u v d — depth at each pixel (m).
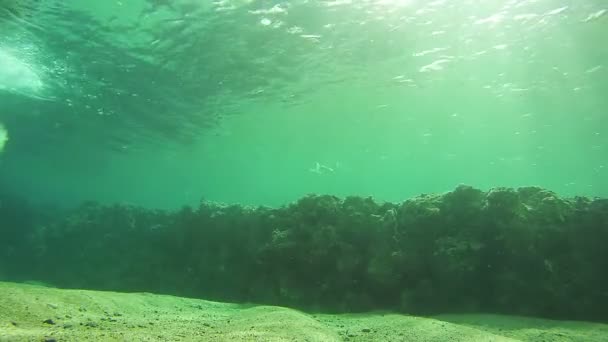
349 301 8.68
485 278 7.95
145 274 13.12
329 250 9.28
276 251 9.66
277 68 17.62
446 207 8.55
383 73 18.36
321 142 35.25
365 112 24.92
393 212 9.28
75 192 91.38
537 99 21.72
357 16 13.27
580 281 7.16
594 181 60.62
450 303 8.02
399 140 34.78
